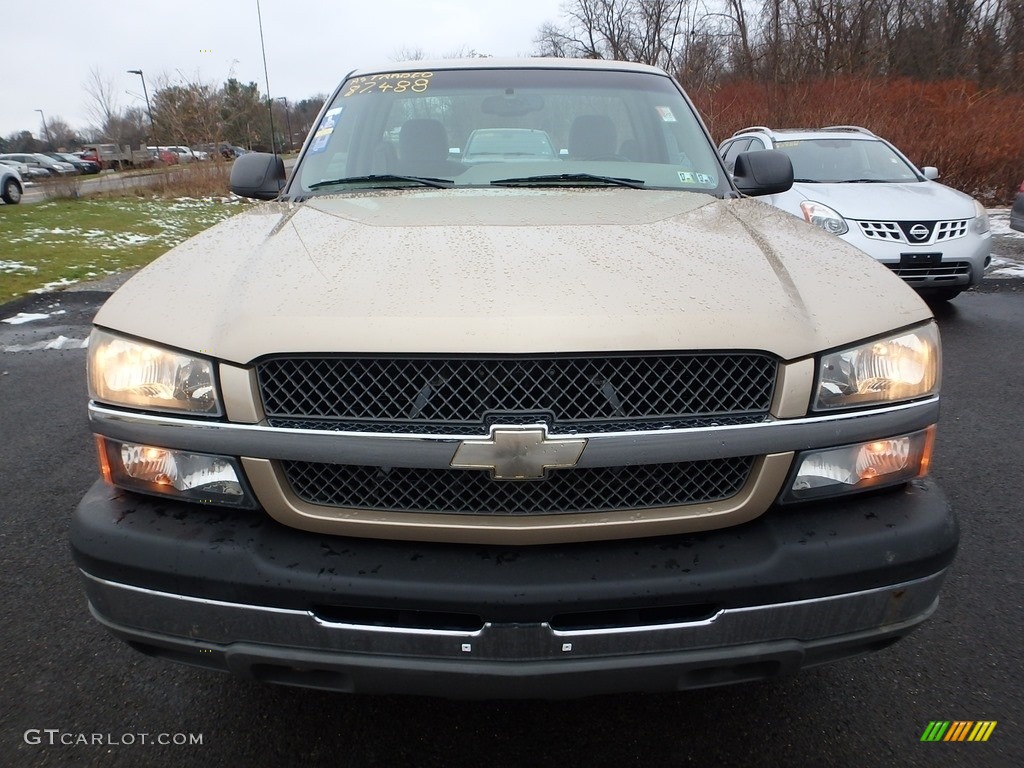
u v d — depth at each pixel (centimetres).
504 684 155
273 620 155
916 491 172
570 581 152
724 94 2180
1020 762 193
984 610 256
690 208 241
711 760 195
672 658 156
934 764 192
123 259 1023
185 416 160
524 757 196
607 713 212
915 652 236
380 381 153
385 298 160
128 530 161
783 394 157
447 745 200
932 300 741
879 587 160
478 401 151
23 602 263
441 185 278
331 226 218
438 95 310
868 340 163
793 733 204
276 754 197
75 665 231
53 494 348
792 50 2631
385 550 157
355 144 298
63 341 628
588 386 152
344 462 152
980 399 471
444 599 151
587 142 297
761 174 306
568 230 205
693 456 153
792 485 160
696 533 161
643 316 155
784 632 158
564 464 150
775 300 164
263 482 157
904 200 688
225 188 2191
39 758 194
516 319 152
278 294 166
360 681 159
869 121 1678
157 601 160
